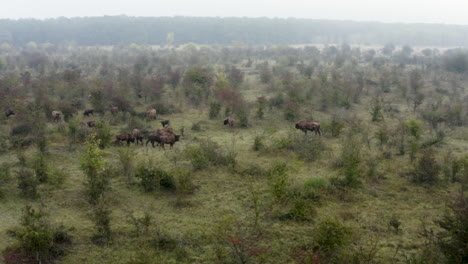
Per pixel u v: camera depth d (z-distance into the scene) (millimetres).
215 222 12016
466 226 7941
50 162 17453
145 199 13773
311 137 23000
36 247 9359
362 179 16062
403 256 10250
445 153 20141
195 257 9969
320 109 32531
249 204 13461
